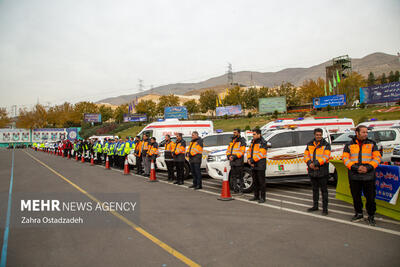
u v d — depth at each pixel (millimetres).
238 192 8961
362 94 45188
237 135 8539
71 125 107312
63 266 3873
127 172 14695
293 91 73688
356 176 5480
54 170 17328
